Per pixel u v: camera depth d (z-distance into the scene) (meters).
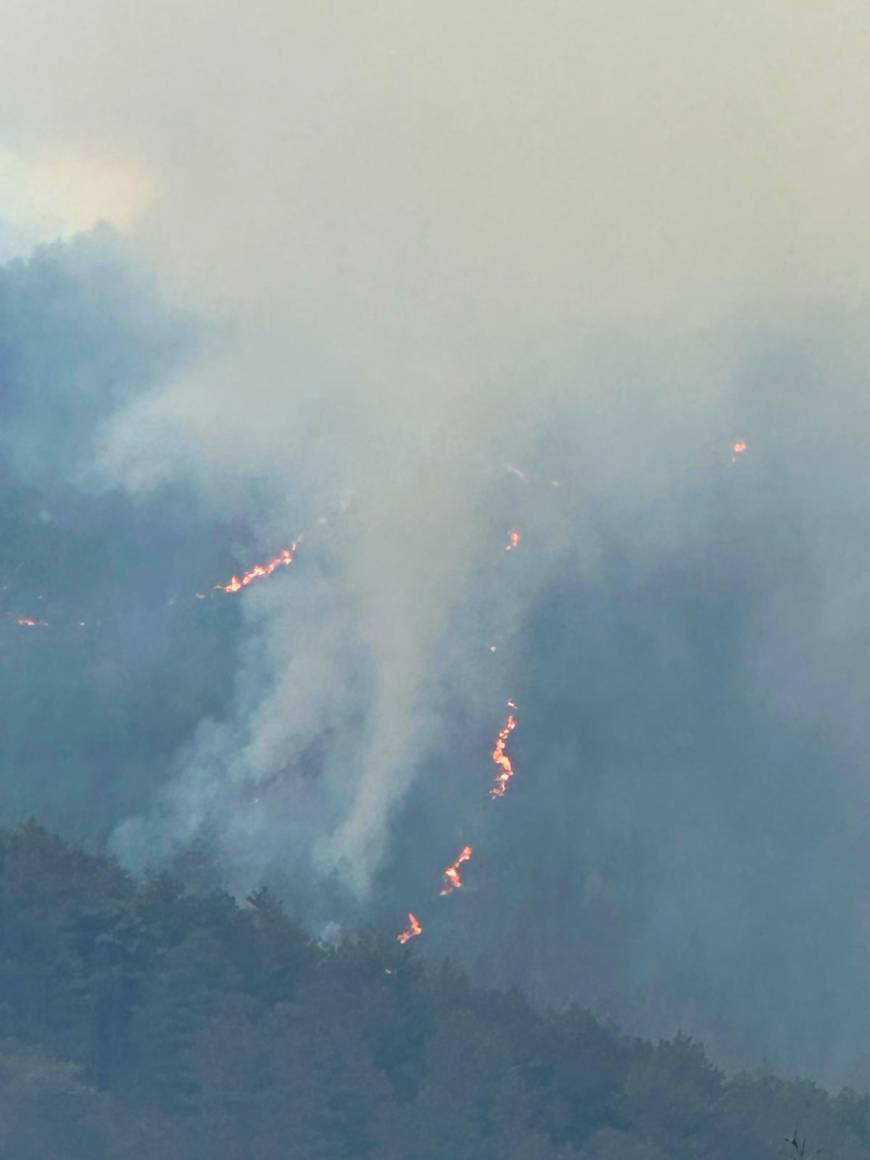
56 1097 67.56
